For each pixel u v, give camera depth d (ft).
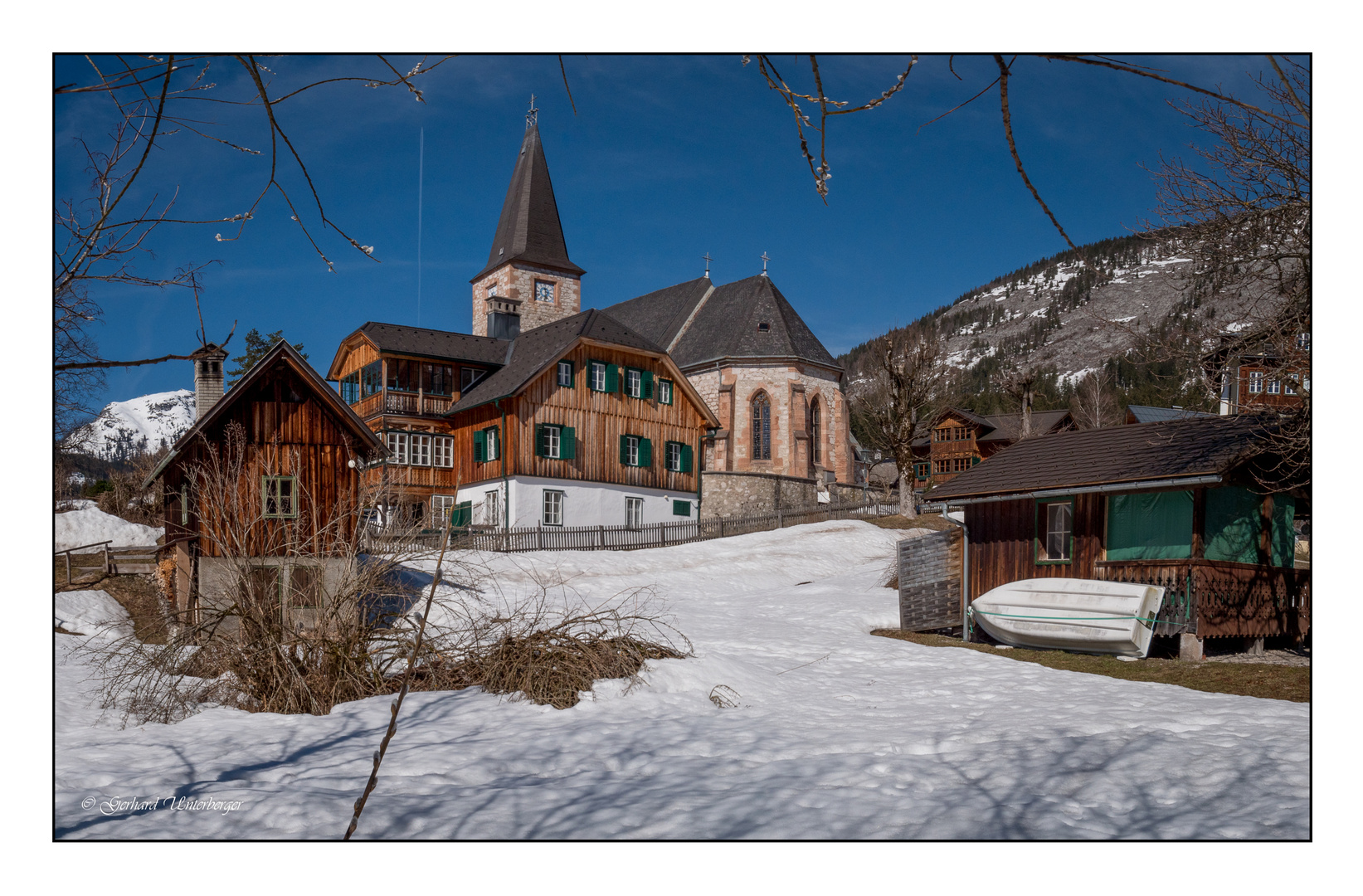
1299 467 49.32
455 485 135.13
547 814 23.79
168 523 70.74
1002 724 36.06
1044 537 62.64
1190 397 51.47
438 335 140.97
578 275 224.12
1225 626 53.93
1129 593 54.19
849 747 32.81
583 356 132.87
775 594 91.56
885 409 158.20
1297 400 50.70
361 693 42.83
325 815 23.57
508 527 122.52
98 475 134.41
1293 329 44.14
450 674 45.32
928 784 27.04
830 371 184.03
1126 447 62.08
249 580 44.14
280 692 41.52
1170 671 49.39
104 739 33.99
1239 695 42.34
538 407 127.34
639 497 137.39
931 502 67.72
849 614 74.64
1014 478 64.44
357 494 71.92
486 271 223.51
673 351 191.62
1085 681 46.88
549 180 224.94
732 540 129.08
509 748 32.50
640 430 138.82
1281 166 44.11
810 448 179.32
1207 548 55.42
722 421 176.86
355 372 141.18
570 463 129.70
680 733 35.27
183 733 35.50
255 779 27.78
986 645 61.52
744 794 25.85
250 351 179.73
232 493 53.06
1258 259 45.55
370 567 46.37
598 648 45.39
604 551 118.11
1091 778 26.99
